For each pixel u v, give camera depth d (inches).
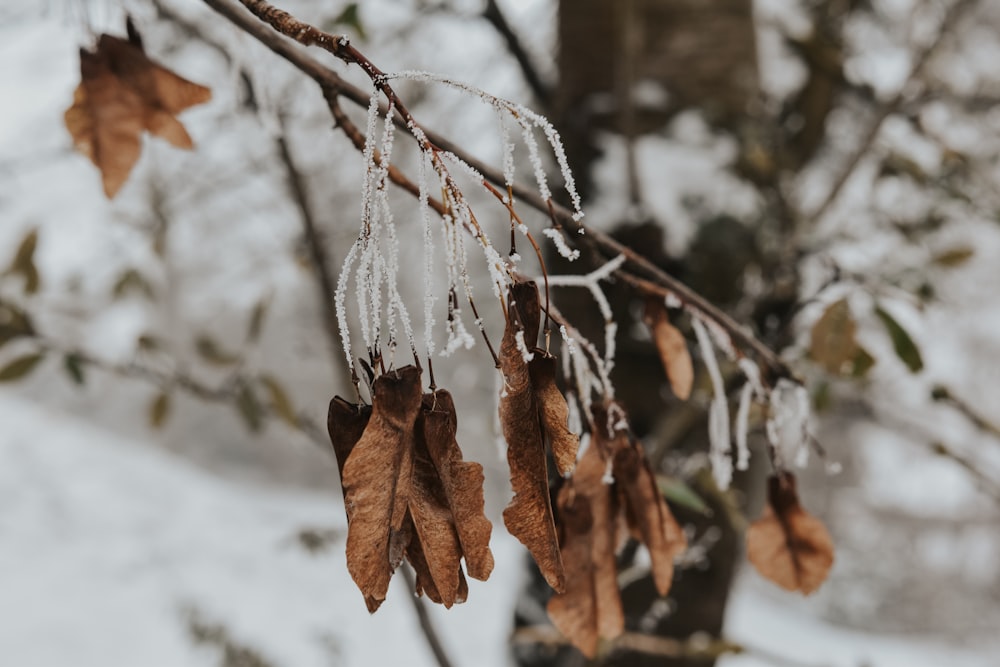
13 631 89.2
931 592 180.4
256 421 30.3
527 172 34.7
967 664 159.8
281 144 22.0
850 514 177.5
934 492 189.6
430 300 9.5
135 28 13.1
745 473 28.4
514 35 33.1
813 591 13.7
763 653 24.2
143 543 112.0
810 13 38.2
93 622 91.4
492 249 9.6
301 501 143.3
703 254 26.2
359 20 25.1
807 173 35.7
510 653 31.7
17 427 142.6
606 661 27.9
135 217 36.3
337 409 10.0
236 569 107.3
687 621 28.0
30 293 27.5
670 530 12.5
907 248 32.2
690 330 21.0
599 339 26.5
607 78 29.9
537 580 31.1
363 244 9.5
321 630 89.2
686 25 30.2
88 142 13.0
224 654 74.8
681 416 24.0
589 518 12.4
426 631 19.7
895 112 36.2
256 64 14.8
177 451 216.5
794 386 14.1
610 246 13.3
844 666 120.8
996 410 161.2
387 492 9.6
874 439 162.1
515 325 10.0
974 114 41.3
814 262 29.3
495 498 110.4
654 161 27.9
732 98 30.0
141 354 29.8
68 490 125.0
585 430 13.3
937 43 36.9
